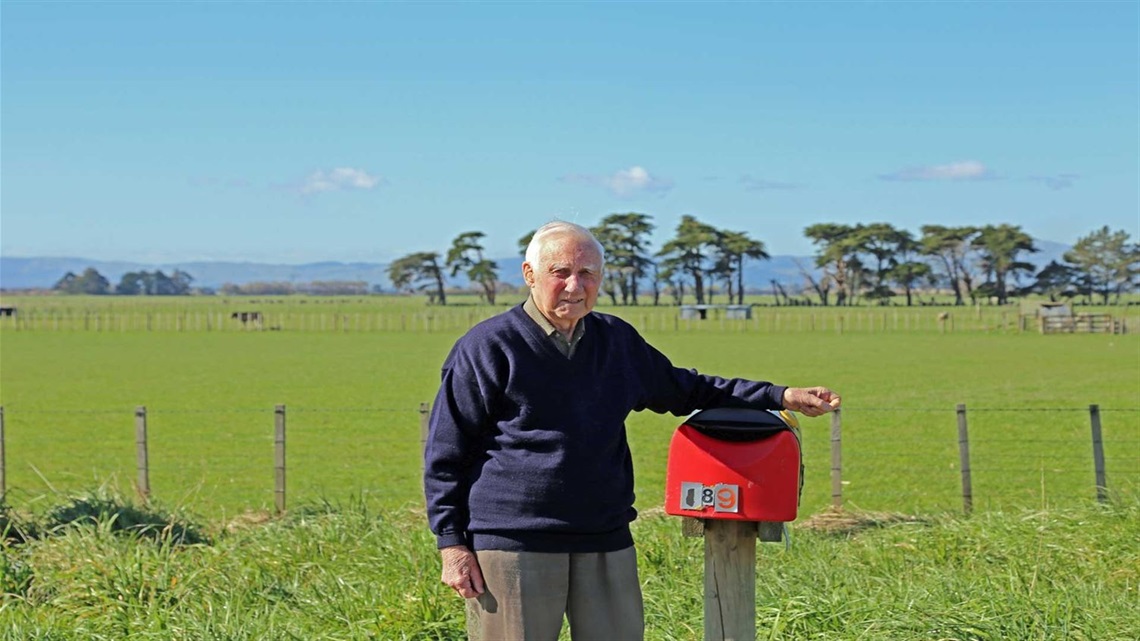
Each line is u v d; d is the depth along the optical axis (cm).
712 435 482
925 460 2156
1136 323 8512
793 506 473
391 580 856
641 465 2134
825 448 2352
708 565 493
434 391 3975
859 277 18175
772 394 511
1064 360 5362
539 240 500
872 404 3381
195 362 5566
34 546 998
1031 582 795
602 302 18862
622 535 515
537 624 500
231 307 17625
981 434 2555
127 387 4191
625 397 512
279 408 1511
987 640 664
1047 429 2623
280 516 1309
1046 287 17750
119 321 10975
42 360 5728
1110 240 17888
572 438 498
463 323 10719
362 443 2539
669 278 18588
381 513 1185
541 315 504
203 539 1155
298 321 11250
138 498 1405
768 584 807
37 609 838
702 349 6438
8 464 2283
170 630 743
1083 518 997
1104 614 710
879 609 706
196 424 2955
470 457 514
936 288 18850
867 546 1009
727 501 472
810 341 7319
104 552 945
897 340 7400
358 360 5703
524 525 498
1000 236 17488
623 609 511
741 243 18400
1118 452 2220
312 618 782
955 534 999
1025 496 1727
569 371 501
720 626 491
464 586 503
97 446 2545
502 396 501
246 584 888
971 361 5331
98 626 786
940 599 729
